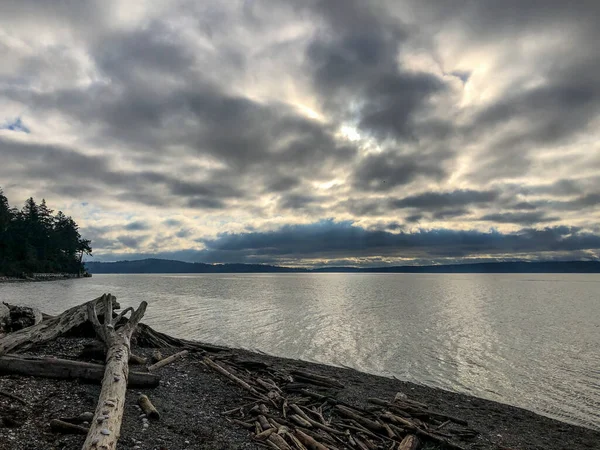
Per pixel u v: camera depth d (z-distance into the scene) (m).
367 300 63.16
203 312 40.78
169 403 9.05
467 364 21.39
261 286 110.12
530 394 16.53
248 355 20.38
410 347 25.47
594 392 16.81
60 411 7.34
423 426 10.13
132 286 98.06
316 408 10.49
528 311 49.28
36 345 10.97
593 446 10.94
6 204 105.69
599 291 104.25
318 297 68.06
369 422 9.69
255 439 7.95
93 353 10.49
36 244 117.31
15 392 7.78
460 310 49.22
